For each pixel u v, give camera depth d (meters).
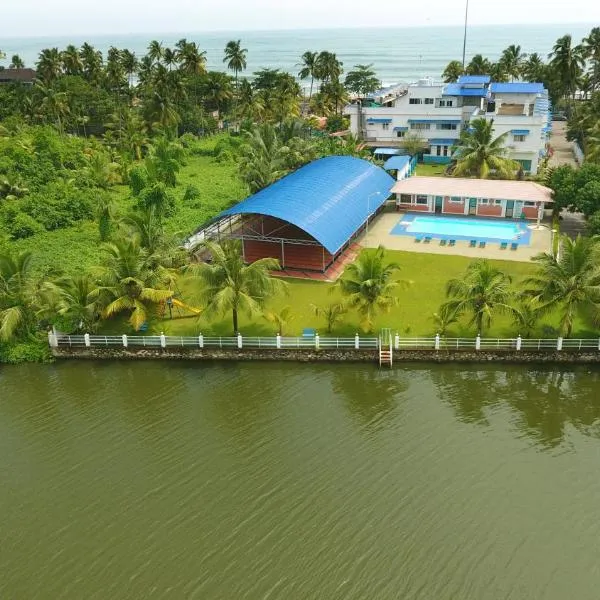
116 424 35.72
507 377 39.97
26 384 39.97
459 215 70.25
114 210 68.25
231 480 30.80
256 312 40.22
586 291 38.41
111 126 109.75
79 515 28.72
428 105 98.44
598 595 24.41
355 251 59.88
